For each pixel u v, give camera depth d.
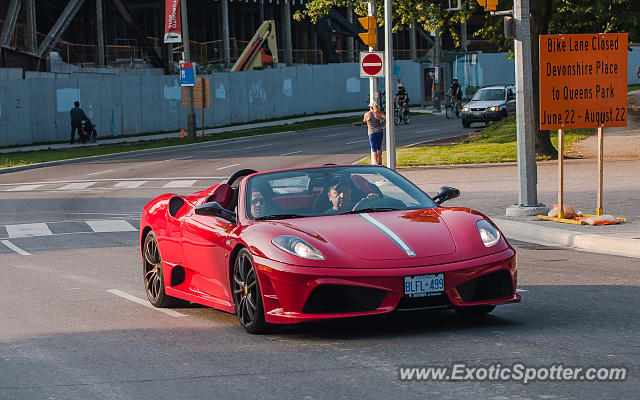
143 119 66.44
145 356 8.94
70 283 14.46
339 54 93.19
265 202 10.41
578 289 11.77
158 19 83.62
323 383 7.44
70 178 37.78
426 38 99.31
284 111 78.62
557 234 16.77
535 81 33.12
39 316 11.69
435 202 10.85
